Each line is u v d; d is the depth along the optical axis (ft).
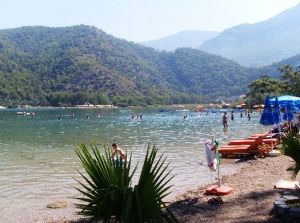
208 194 44.68
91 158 17.54
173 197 45.65
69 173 67.31
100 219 17.26
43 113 456.04
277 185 45.34
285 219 32.27
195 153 92.02
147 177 16.93
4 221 40.16
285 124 105.60
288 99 82.02
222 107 571.69
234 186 49.06
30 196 50.70
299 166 33.42
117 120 290.15
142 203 16.72
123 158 18.57
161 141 125.80
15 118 337.52
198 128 189.57
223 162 75.15
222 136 141.59
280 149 34.19
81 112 488.44
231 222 33.32
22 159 86.53
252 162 72.43
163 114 397.39
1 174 66.95
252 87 419.95
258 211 35.96
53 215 41.81
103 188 17.12
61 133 170.60
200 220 34.94
